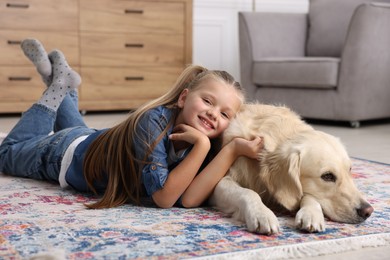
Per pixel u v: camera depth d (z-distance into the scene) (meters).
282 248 1.27
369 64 4.13
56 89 2.26
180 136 1.64
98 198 1.79
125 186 1.69
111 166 1.71
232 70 6.06
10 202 1.70
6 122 4.14
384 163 2.55
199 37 5.87
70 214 1.56
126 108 4.97
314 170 1.50
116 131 1.74
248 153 1.58
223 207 1.58
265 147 1.56
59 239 1.31
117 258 1.18
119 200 1.69
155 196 1.63
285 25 4.93
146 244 1.28
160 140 1.65
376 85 4.22
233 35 6.01
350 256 1.29
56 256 1.14
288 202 1.50
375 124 4.41
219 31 5.94
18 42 4.50
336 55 4.80
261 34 4.77
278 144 1.57
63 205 1.67
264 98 4.71
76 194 1.85
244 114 1.72
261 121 1.67
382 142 3.38
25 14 4.51
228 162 1.61
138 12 4.91
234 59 6.05
